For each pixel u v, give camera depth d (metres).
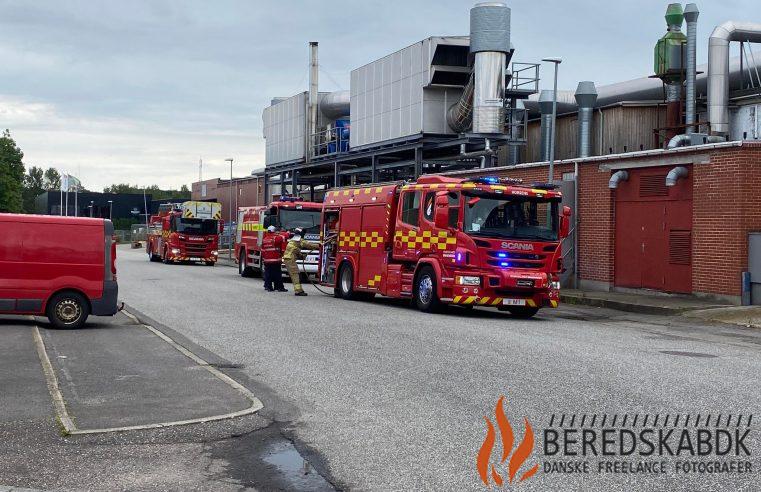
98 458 7.00
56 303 16.16
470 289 19.72
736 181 21.61
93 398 9.36
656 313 21.55
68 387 10.00
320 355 12.91
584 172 27.61
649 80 36.59
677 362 12.23
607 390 9.87
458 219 19.83
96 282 16.31
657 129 30.41
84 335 15.20
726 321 19.08
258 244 35.94
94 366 11.60
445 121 34.66
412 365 11.86
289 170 50.19
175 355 12.70
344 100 46.28
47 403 8.95
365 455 7.13
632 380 10.55
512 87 35.28
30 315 17.75
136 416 8.48
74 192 119.00
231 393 9.67
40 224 16.14
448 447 7.38
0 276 15.95
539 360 12.30
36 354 12.33
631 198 25.80
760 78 31.34
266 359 12.55
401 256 21.98
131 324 17.14
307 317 18.83
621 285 26.23
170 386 10.10
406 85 35.69
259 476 6.55
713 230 22.31
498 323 18.23
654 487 6.23
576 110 38.59
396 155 40.31
